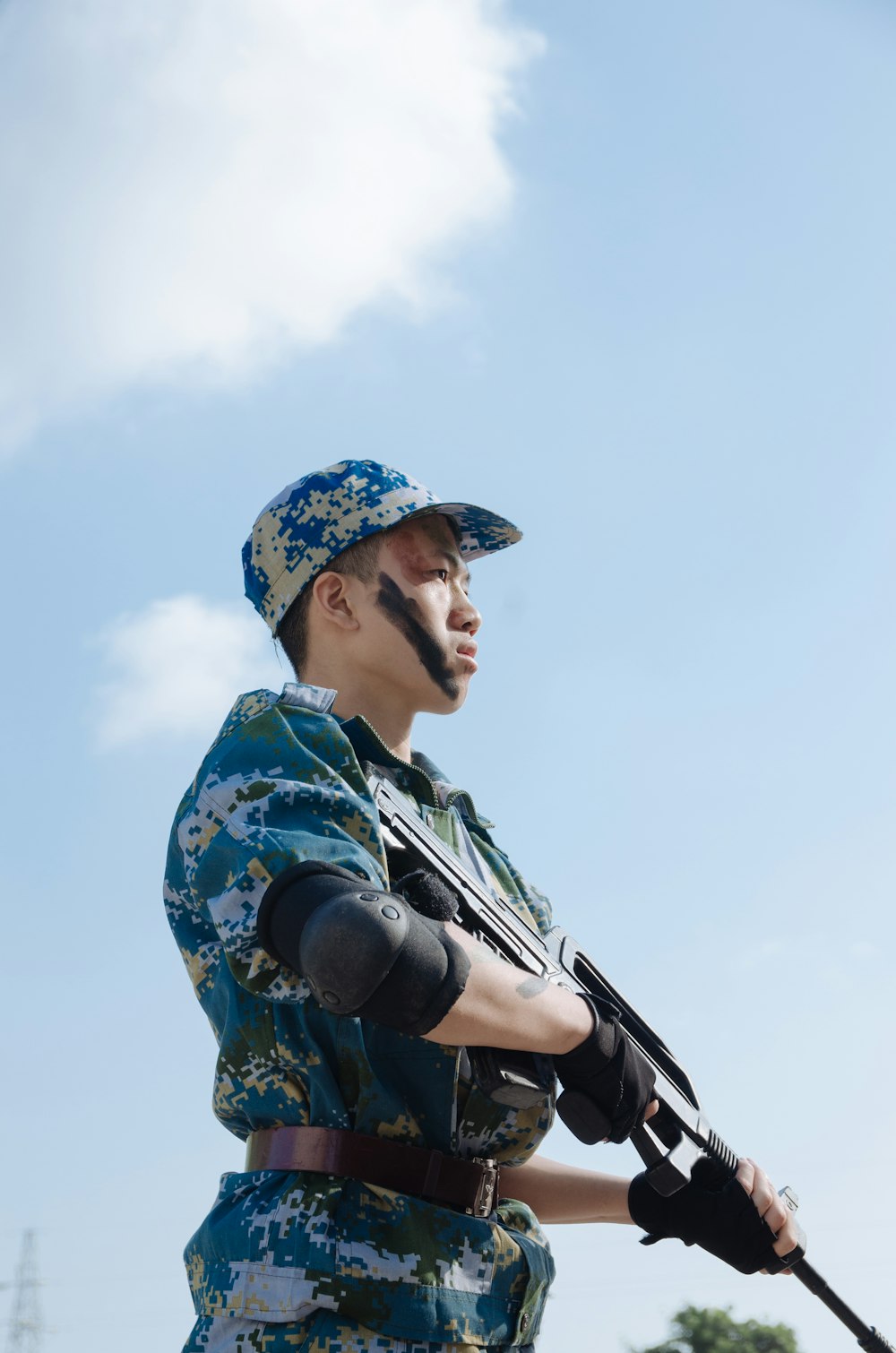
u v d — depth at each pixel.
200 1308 2.56
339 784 2.62
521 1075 2.56
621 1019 3.18
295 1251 2.43
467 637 3.21
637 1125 3.01
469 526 3.32
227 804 2.57
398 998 2.24
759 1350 16.42
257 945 2.42
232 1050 2.67
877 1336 3.24
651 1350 16.55
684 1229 3.21
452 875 2.79
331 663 3.16
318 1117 2.59
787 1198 3.34
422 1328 2.45
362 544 3.14
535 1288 2.69
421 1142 2.64
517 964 2.90
